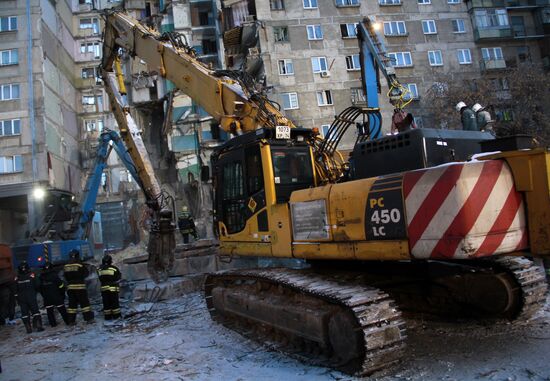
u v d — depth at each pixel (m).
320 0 29.25
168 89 33.28
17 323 10.31
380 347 4.32
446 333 5.70
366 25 9.26
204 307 9.10
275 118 7.21
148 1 37.44
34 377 5.77
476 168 4.07
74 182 33.84
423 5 30.30
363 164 5.30
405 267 5.52
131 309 9.58
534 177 4.12
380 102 27.75
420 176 4.25
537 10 31.86
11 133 27.16
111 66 11.52
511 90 24.42
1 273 10.31
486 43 30.36
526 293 5.45
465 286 5.84
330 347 4.93
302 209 5.47
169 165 34.91
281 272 5.94
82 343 7.43
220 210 7.05
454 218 3.97
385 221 4.50
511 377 4.15
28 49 28.11
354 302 4.41
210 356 5.84
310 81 28.27
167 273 10.67
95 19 38.09
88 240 17.39
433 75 29.11
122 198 34.81
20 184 26.30
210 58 33.59
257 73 30.00
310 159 6.40
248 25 28.73
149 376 5.30
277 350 5.59
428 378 4.33
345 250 4.92
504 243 4.07
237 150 6.64
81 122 36.78
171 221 10.52
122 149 16.53
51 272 9.37
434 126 26.41
